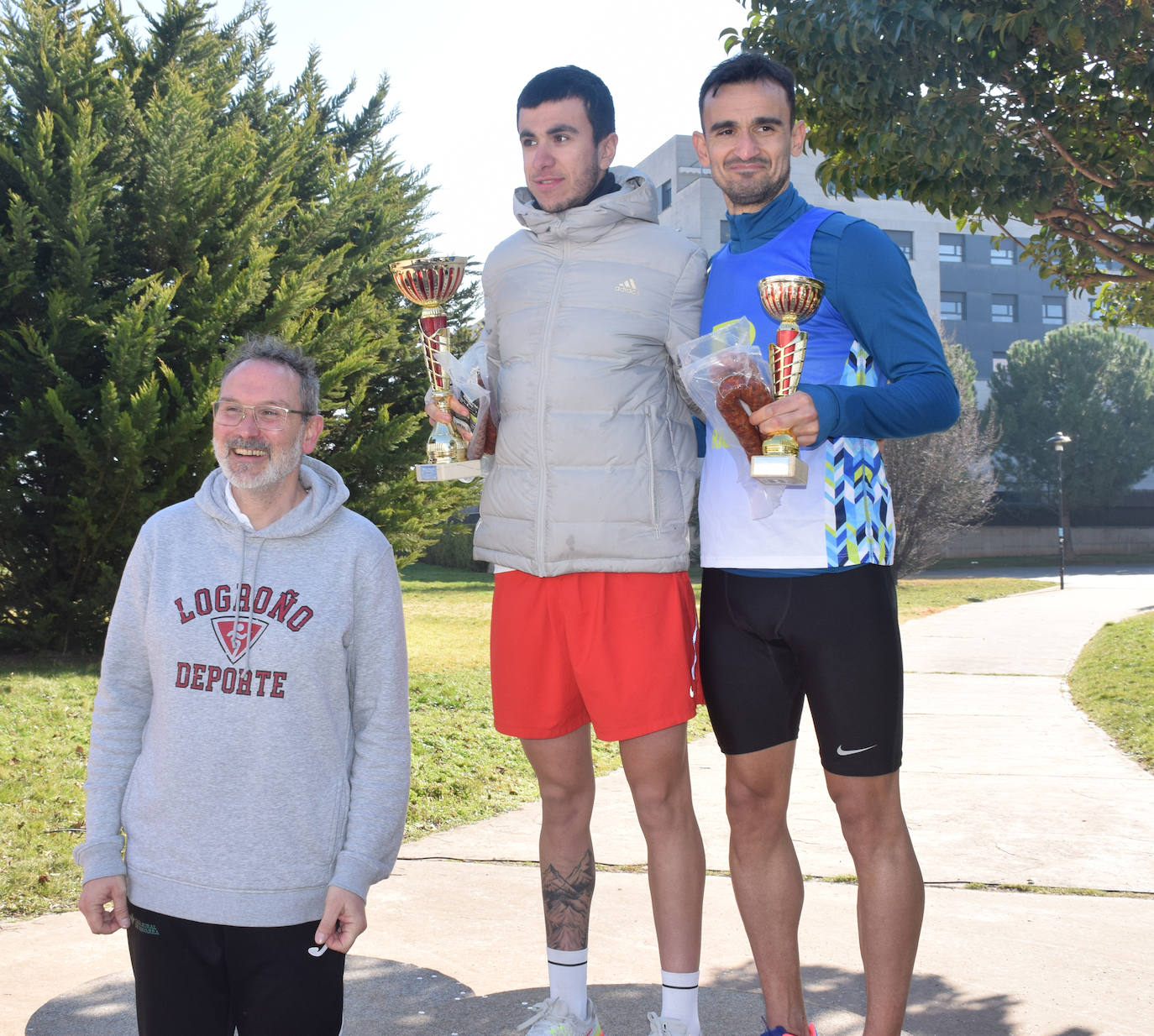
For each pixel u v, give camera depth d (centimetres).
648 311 272
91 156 1088
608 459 268
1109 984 354
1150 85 543
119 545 1154
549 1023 268
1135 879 479
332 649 212
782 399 224
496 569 290
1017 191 592
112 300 1105
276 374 217
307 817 208
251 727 206
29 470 1113
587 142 274
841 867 493
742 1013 316
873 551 249
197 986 207
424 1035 304
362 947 381
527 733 281
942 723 939
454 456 288
